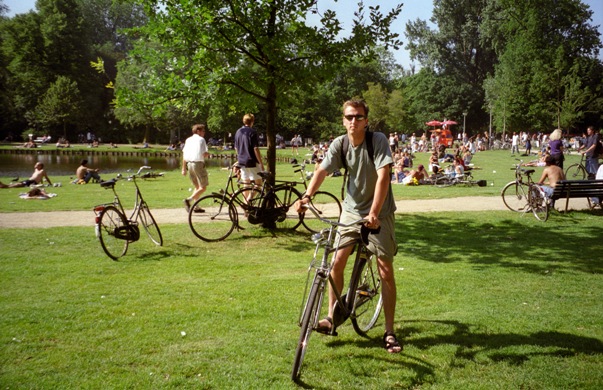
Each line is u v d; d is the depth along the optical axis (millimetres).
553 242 8742
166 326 4816
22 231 9438
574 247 8359
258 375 3846
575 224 10352
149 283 6281
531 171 11531
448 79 73188
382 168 4074
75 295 5766
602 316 5090
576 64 44125
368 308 4758
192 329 4746
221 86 9594
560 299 5684
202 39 8953
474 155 39031
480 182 17641
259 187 9500
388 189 4371
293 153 49688
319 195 12055
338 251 4242
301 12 9570
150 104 9508
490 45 68875
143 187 18703
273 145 9836
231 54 9367
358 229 4219
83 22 74312
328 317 4285
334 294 4211
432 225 10305
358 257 4379
